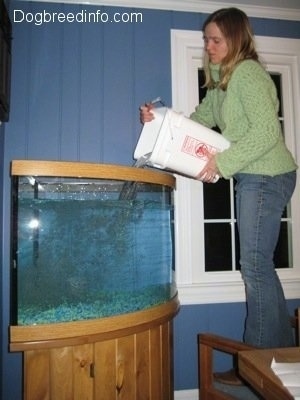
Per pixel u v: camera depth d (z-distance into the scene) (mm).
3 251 1611
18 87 1705
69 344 1009
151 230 1218
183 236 1786
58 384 1021
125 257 1126
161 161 1204
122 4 1819
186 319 1760
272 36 1982
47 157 1701
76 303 1042
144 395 1145
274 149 1246
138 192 1202
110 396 1070
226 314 1800
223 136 1278
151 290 1209
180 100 1830
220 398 1195
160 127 1235
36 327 994
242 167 1160
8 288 1604
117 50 1804
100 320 1053
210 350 1249
